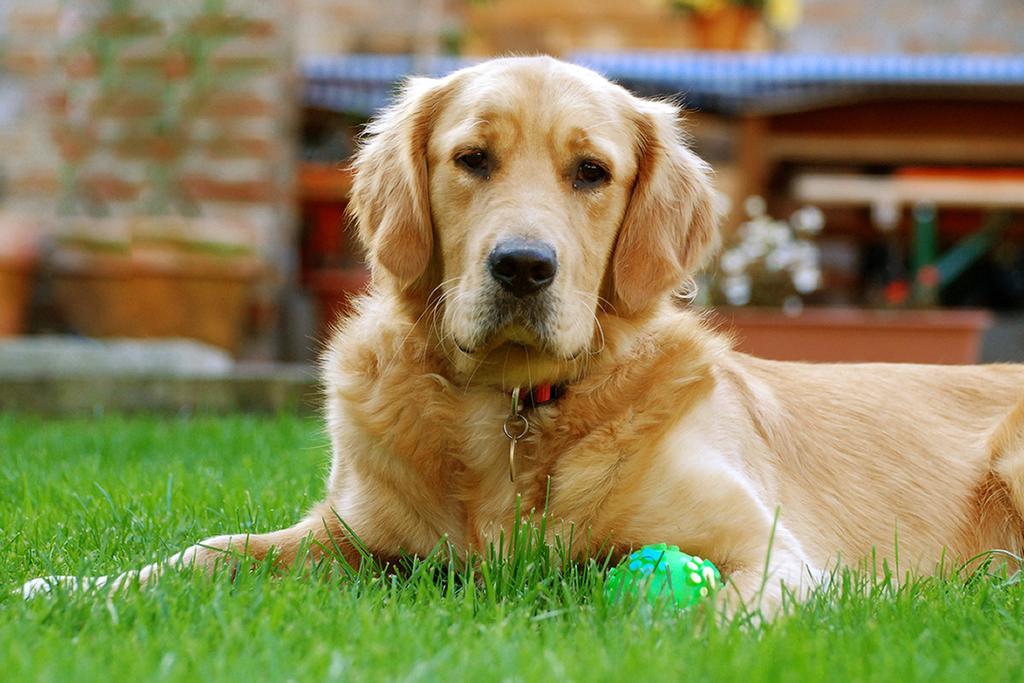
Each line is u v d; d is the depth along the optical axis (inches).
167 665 106.4
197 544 159.3
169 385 358.6
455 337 160.1
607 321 169.5
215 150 451.2
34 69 457.1
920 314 353.4
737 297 381.1
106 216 454.6
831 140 543.2
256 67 449.4
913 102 538.3
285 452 257.6
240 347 430.9
